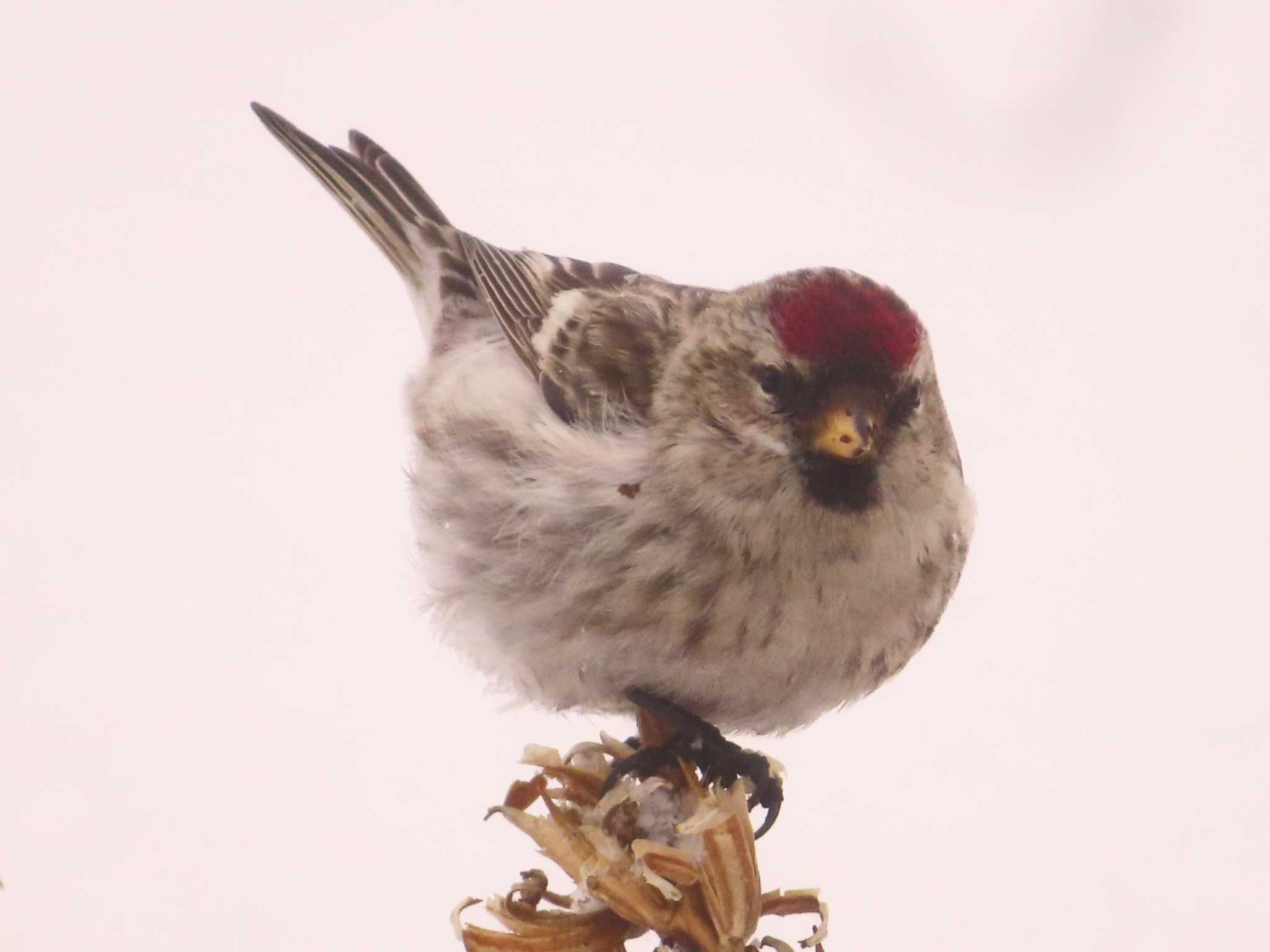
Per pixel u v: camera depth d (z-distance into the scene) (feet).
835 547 8.48
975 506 8.55
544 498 8.52
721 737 8.51
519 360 8.57
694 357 8.51
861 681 8.52
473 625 8.56
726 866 8.30
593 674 8.52
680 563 8.49
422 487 8.59
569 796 8.33
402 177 8.71
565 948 8.32
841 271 8.51
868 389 8.47
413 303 8.70
